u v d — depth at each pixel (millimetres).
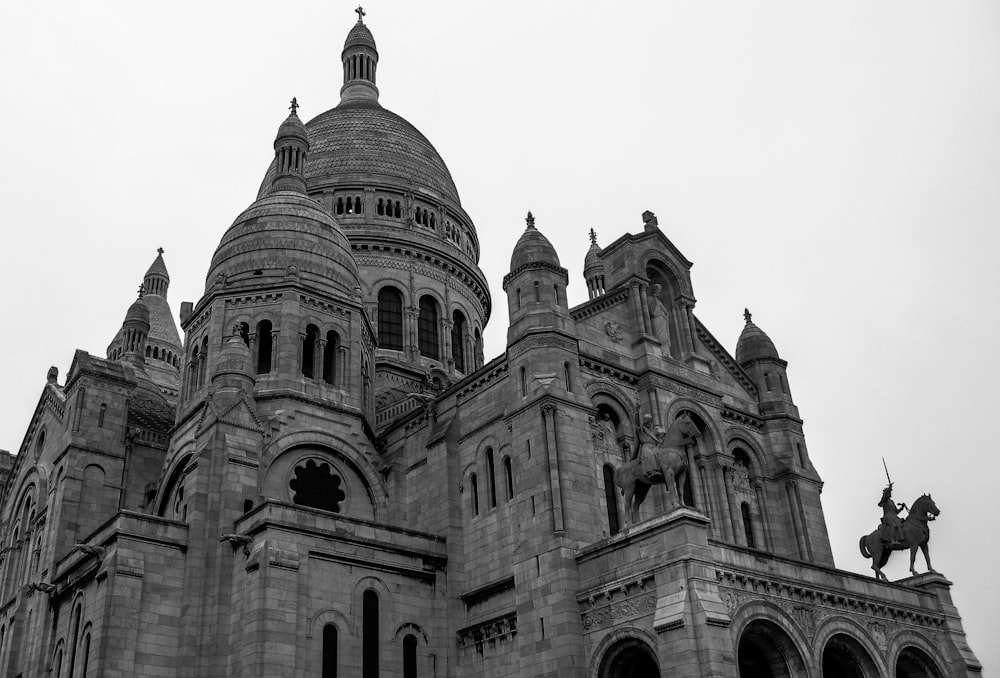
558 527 44594
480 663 47281
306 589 44938
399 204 83938
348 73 101500
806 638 41938
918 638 47219
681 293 59000
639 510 49781
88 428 57719
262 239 61812
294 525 45656
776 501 58031
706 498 53156
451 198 88938
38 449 63750
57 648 49281
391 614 47594
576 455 46844
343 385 58938
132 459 60406
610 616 41719
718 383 58812
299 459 54531
